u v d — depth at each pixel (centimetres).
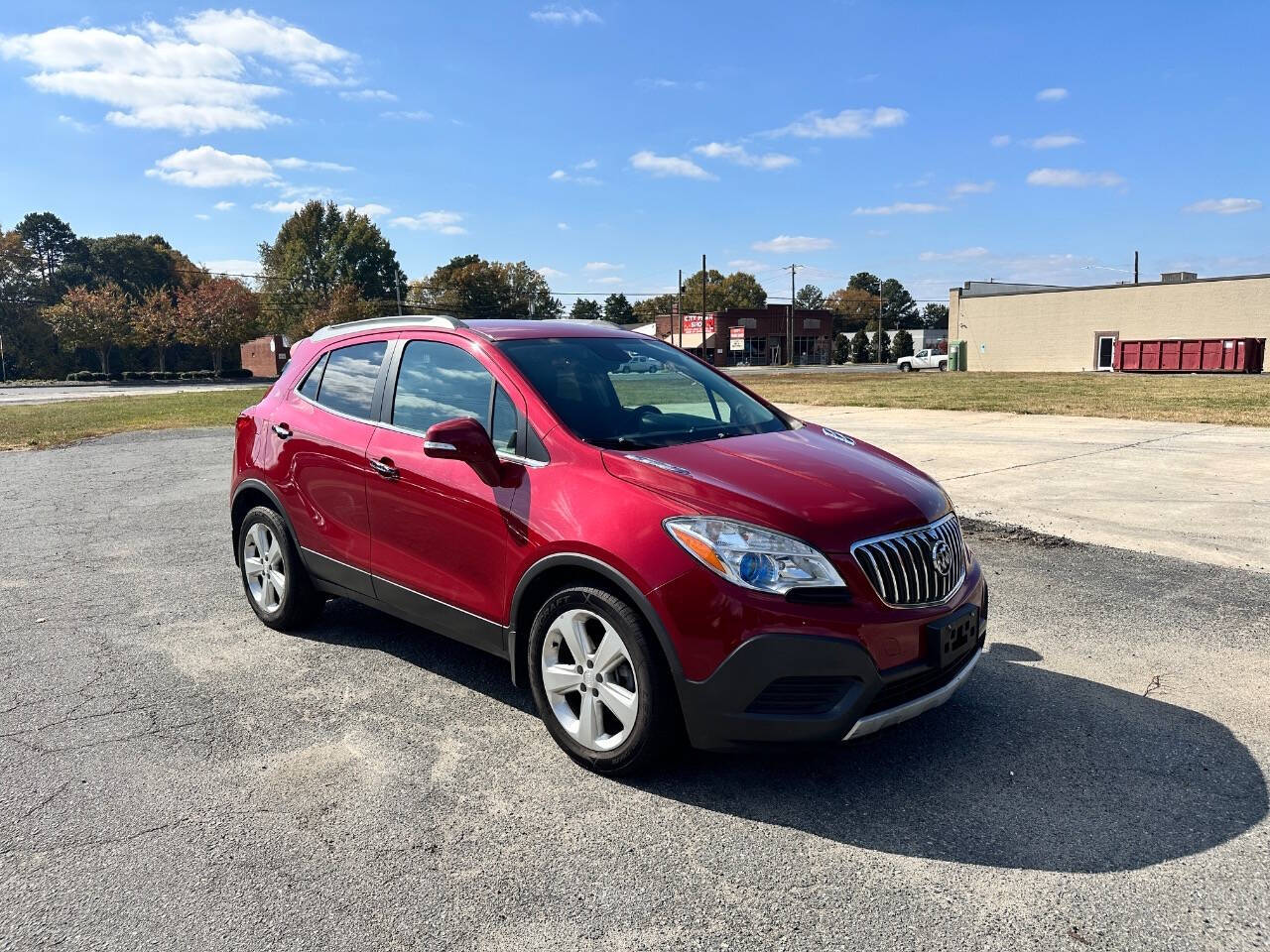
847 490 325
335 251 9931
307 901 258
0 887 267
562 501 337
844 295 14150
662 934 239
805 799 312
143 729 381
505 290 10750
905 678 303
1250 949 227
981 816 296
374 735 372
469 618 380
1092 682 408
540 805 312
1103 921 240
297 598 496
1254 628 476
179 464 1309
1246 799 303
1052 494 845
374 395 447
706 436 381
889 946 232
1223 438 1218
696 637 296
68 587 620
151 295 8988
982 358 5488
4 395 4609
